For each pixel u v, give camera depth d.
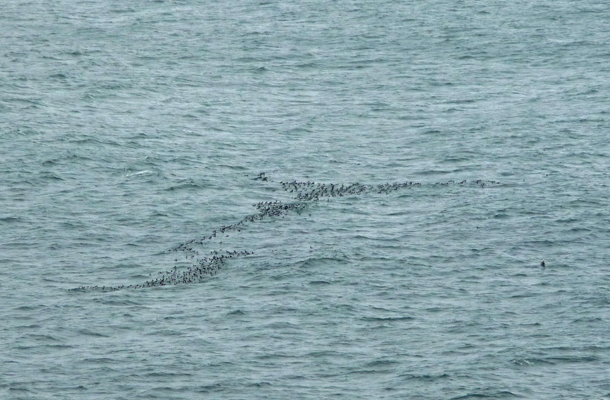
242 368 191.62
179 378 188.00
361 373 190.25
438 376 188.38
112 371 190.38
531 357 194.88
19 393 182.62
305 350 198.50
